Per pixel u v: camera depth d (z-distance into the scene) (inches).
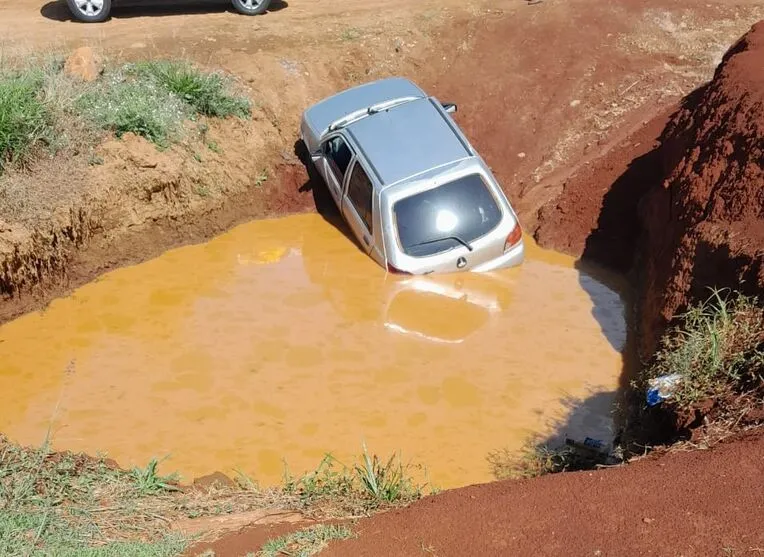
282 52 595.8
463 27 634.8
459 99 589.0
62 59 528.1
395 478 284.7
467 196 455.5
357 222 477.4
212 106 522.9
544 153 549.3
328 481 283.3
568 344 404.8
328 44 613.9
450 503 232.7
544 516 220.1
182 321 423.8
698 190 395.2
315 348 401.1
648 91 566.3
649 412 318.0
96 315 429.1
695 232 367.2
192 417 355.9
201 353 398.3
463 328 416.5
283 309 433.4
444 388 374.3
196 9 689.0
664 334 353.4
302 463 330.0
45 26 636.7
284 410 360.2
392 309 431.5
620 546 205.3
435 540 215.8
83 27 636.1
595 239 480.7
